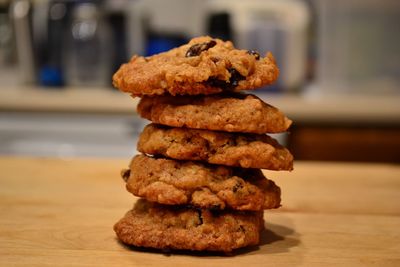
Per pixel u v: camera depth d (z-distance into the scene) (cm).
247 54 30
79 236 32
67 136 70
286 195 40
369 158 72
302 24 77
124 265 28
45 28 81
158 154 30
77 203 37
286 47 77
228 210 30
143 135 31
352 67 79
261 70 29
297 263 29
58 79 79
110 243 31
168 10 87
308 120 71
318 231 33
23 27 79
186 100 30
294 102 70
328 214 36
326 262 29
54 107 71
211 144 29
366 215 36
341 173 45
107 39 78
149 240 30
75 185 41
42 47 81
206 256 29
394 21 76
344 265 29
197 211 30
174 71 28
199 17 87
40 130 70
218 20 78
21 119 71
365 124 71
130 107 70
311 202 39
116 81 30
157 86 29
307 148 71
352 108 70
